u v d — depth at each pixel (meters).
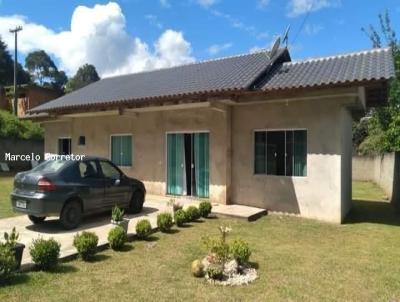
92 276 5.50
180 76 14.98
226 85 10.93
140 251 6.81
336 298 4.94
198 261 5.70
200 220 9.77
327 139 10.15
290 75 11.26
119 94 14.31
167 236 7.95
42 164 8.80
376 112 17.92
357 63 10.86
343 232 8.87
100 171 9.23
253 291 5.11
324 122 10.19
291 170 10.81
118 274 5.62
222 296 4.91
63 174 8.30
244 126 11.57
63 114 15.25
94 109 13.66
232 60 15.31
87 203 8.65
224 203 11.71
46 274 5.47
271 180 11.06
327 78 9.82
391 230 9.14
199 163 12.62
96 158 9.33
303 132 10.62
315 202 10.33
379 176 20.72
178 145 13.11
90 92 17.27
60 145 18.50
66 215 8.20
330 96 9.94
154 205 11.57
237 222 9.66
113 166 9.76
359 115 13.45
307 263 6.38
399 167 12.59
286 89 9.77
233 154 11.78
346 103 9.87
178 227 8.88
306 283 5.44
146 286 5.18
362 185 22.00
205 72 14.30
